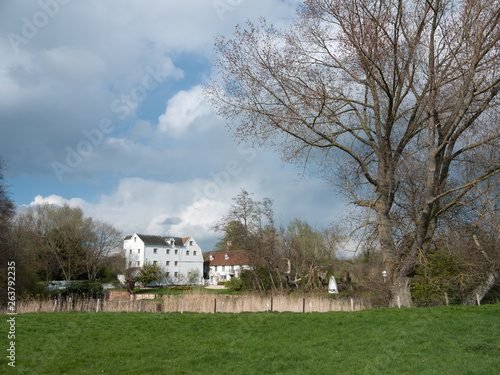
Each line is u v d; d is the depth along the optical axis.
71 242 52.28
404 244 19.17
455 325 11.95
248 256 38.75
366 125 20.14
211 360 9.06
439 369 7.50
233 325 13.94
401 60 17.17
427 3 16.39
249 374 7.86
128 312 18.95
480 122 17.41
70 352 10.04
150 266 60.56
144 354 9.77
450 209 18.58
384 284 19.89
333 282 36.47
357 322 13.62
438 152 16.44
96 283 33.81
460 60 16.52
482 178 16.69
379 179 18.89
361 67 17.53
